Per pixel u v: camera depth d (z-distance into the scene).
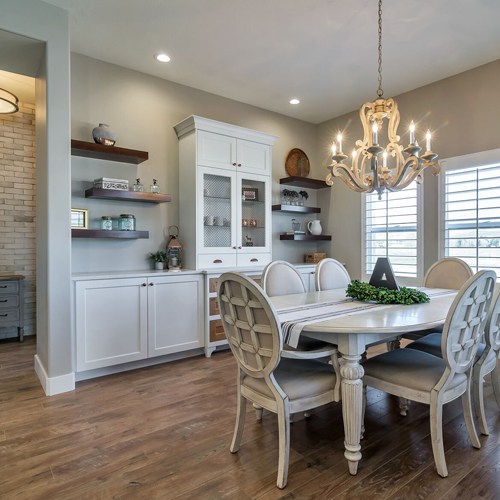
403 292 2.20
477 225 3.38
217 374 2.90
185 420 2.13
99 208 3.27
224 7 2.56
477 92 3.42
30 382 2.71
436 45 3.06
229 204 3.72
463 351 1.65
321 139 5.01
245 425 2.08
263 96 4.11
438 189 3.69
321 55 3.23
